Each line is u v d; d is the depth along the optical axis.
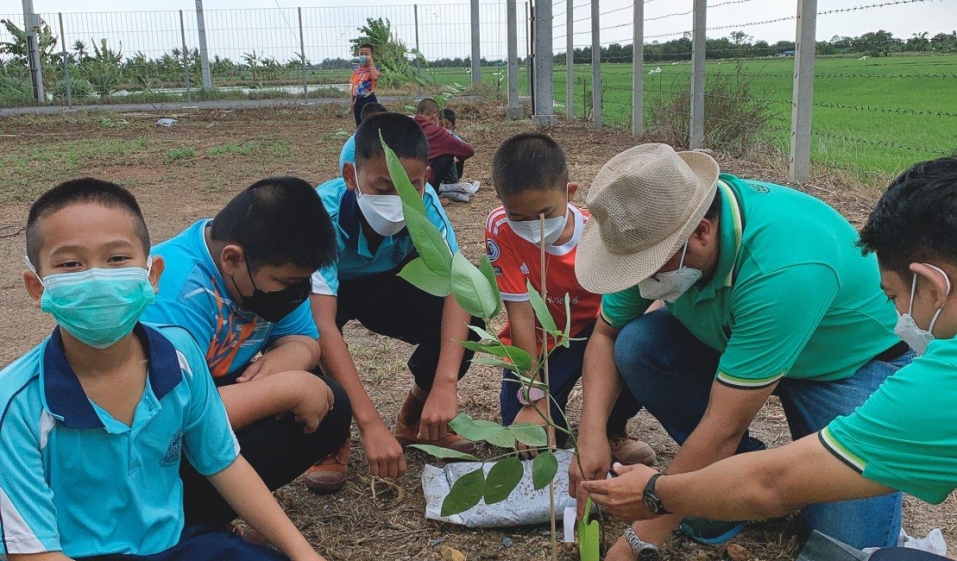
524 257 2.88
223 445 1.98
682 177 2.09
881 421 1.59
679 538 2.49
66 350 1.73
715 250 2.16
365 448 2.63
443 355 2.82
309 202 2.17
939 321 1.57
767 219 2.16
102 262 1.62
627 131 11.91
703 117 9.05
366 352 4.04
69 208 1.61
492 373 3.77
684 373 2.60
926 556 1.77
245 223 2.15
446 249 1.86
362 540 2.55
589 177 8.34
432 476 2.80
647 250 2.13
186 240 2.30
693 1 8.73
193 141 13.31
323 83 24.69
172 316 2.15
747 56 10.11
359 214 2.86
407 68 12.70
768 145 8.66
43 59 23.06
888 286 1.64
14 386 1.69
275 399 2.25
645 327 2.60
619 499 2.04
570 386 3.04
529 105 17.20
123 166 10.55
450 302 2.86
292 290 2.24
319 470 2.82
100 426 1.72
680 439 2.71
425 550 2.49
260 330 2.43
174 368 1.83
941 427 1.53
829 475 1.66
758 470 1.75
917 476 1.57
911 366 1.59
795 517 2.57
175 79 25.91
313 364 2.59
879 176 6.56
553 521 2.15
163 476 1.89
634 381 2.63
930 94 12.27
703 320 2.37
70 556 1.76
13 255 6.24
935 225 1.49
